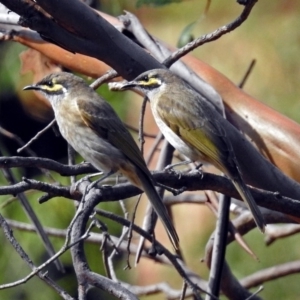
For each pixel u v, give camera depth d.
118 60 9.77
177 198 11.55
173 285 15.98
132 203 15.62
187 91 10.39
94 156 9.48
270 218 10.70
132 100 15.98
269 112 10.30
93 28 9.24
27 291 15.52
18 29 11.18
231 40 15.70
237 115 10.39
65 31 9.16
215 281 9.14
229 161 9.70
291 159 10.06
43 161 7.36
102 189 7.50
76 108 9.57
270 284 15.08
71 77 9.99
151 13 15.80
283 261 14.67
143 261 16.34
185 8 15.72
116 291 5.75
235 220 11.61
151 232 9.23
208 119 10.10
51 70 12.38
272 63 15.46
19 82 16.45
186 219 15.70
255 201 8.52
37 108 17.77
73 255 6.07
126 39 9.72
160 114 10.31
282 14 15.70
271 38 15.56
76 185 7.53
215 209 11.18
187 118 10.14
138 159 9.21
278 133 10.12
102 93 15.87
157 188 9.52
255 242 14.84
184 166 13.93
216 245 9.20
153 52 10.61
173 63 10.48
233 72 15.53
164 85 10.43
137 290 11.68
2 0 8.77
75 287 16.44
